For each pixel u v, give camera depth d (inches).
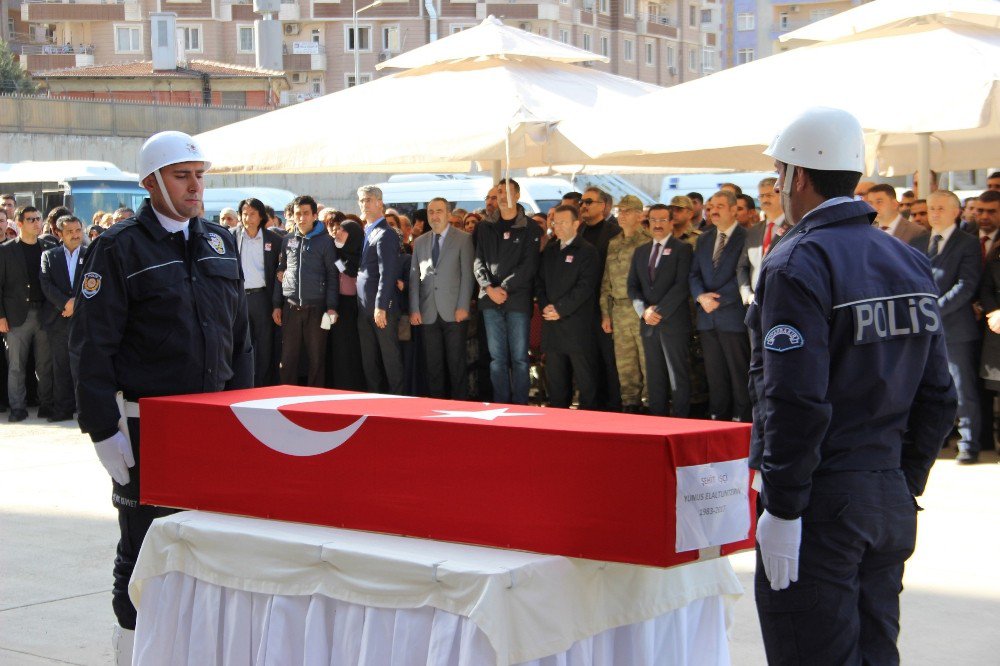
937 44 290.5
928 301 111.5
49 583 209.8
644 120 301.7
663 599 120.3
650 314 342.3
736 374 334.0
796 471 103.6
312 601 118.0
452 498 115.6
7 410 442.9
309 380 394.0
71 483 297.3
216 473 131.8
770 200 318.0
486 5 2285.9
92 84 1926.7
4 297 413.4
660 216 343.6
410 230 466.6
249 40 2367.1
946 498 261.7
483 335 393.1
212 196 841.5
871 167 354.3
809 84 291.0
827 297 106.3
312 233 389.1
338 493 122.9
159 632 130.5
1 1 2847.0
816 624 108.2
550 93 335.3
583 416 121.0
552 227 365.7
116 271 146.6
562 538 109.3
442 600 108.2
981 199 315.9
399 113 332.5
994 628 178.2
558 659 110.5
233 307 159.3
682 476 105.3
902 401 110.3
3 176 893.8
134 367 149.2
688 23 2647.6
